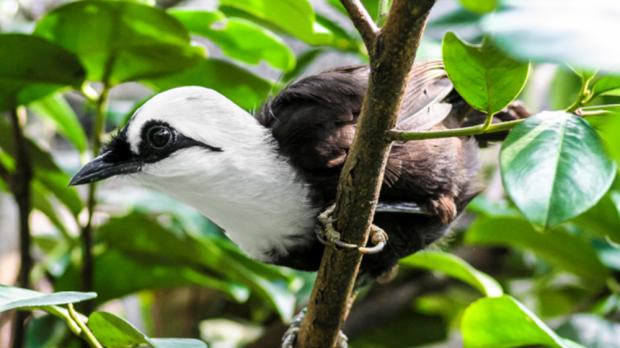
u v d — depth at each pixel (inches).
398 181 92.9
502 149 88.9
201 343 90.8
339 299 91.7
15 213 99.6
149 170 93.2
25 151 95.8
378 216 93.4
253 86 96.5
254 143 93.0
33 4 99.9
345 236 91.0
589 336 95.7
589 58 86.8
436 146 93.2
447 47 89.4
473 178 94.5
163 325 100.6
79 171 93.4
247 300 101.2
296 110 93.0
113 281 97.3
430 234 94.0
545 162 88.7
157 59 95.2
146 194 98.1
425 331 101.2
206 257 96.8
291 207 93.0
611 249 97.5
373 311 100.8
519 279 102.3
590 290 100.0
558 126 89.0
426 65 94.0
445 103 93.8
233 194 93.0
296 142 92.9
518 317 92.7
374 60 89.8
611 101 96.9
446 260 95.3
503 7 87.4
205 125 93.0
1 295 90.4
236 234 93.7
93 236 97.0
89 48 94.9
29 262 95.8
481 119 94.9
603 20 87.0
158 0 98.9
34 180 96.7
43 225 102.2
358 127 90.4
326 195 93.0
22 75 94.9
